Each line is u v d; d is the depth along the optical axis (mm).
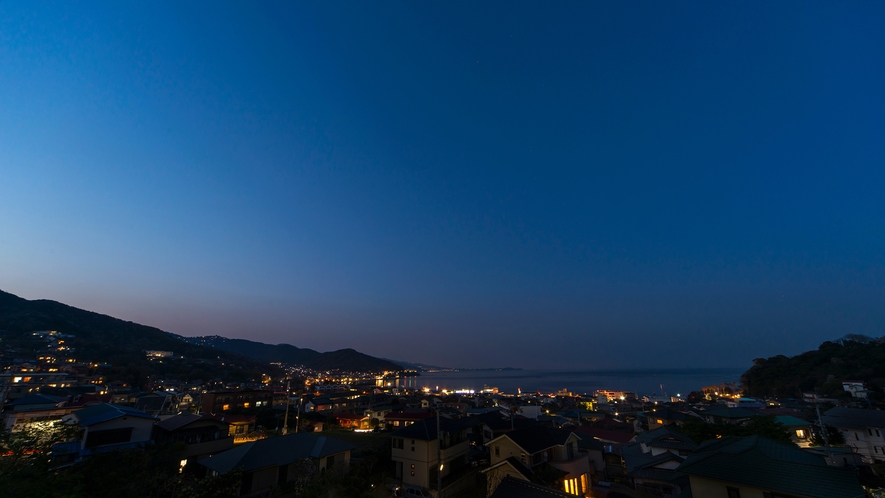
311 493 23234
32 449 22984
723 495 21266
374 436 56688
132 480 25406
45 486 19672
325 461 34219
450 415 69375
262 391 87750
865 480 31391
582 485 34000
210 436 40750
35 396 48438
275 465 31812
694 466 22906
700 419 53719
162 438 39062
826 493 18328
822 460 22812
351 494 23812
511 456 31938
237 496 27922
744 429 40344
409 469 35531
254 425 62562
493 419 48125
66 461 30375
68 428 25953
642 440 45438
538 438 34219
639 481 35312
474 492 34188
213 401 80125
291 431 61438
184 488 24984
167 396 83750
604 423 73188
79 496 20391
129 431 35156
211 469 31578
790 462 20844
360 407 98750
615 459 44469
